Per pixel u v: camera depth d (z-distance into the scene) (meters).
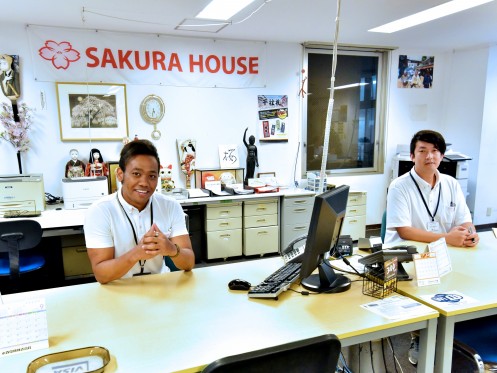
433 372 1.41
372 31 4.25
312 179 4.62
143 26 3.81
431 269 1.62
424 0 3.23
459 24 4.03
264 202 4.20
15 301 1.18
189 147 4.37
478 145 5.22
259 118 4.70
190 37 4.25
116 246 1.75
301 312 1.37
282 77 4.74
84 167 3.94
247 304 1.44
